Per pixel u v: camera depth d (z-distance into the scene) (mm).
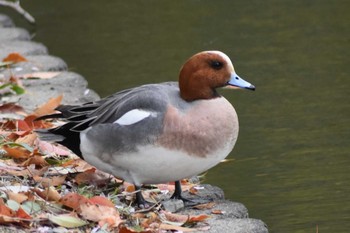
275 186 10508
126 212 8219
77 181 8992
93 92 12664
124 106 8414
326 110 12969
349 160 11188
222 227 8023
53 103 10930
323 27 17062
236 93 13867
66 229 7797
